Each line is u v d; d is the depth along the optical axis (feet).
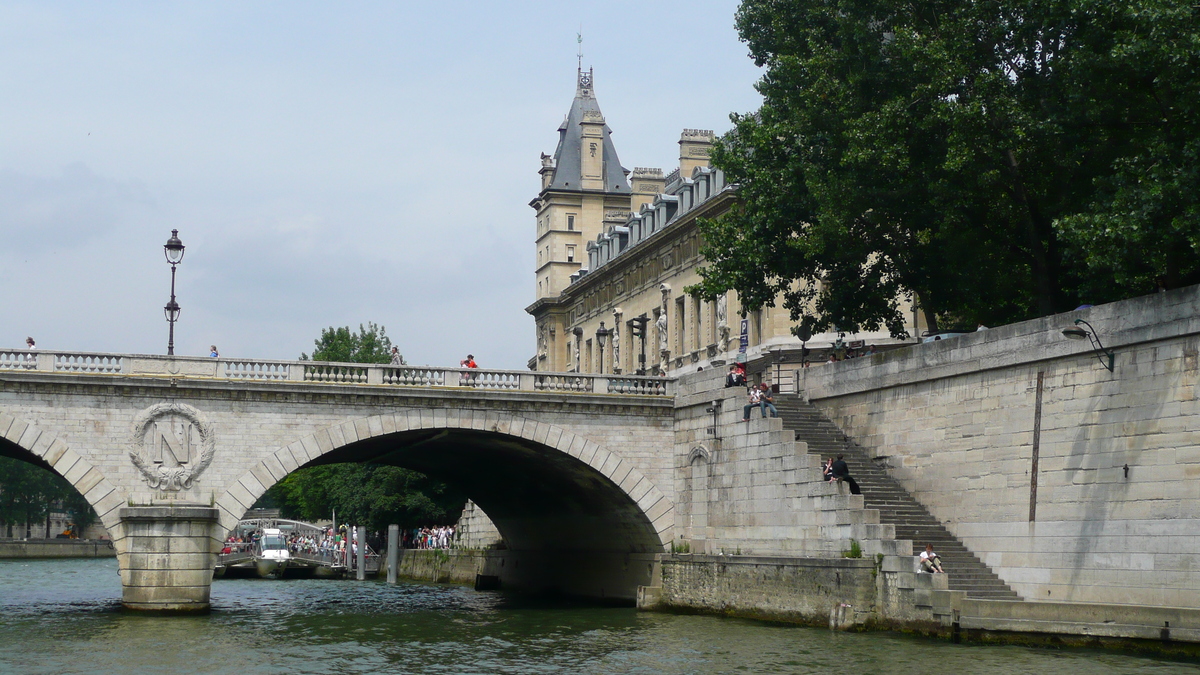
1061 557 123.75
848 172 157.58
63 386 155.43
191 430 159.74
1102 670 100.99
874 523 135.03
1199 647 104.22
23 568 337.52
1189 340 112.78
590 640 136.98
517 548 238.89
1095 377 122.11
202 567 157.79
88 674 111.65
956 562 133.28
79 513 582.76
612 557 194.39
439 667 117.70
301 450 163.43
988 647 116.67
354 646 133.28
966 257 158.10
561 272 371.15
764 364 227.20
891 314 175.94
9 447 166.40
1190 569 110.63
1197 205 114.11
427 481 298.35
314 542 362.53
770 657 116.67
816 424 159.84
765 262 173.99
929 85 146.82
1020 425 130.52
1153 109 131.85
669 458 178.09
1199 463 110.93
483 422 170.91
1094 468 121.19
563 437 173.88
